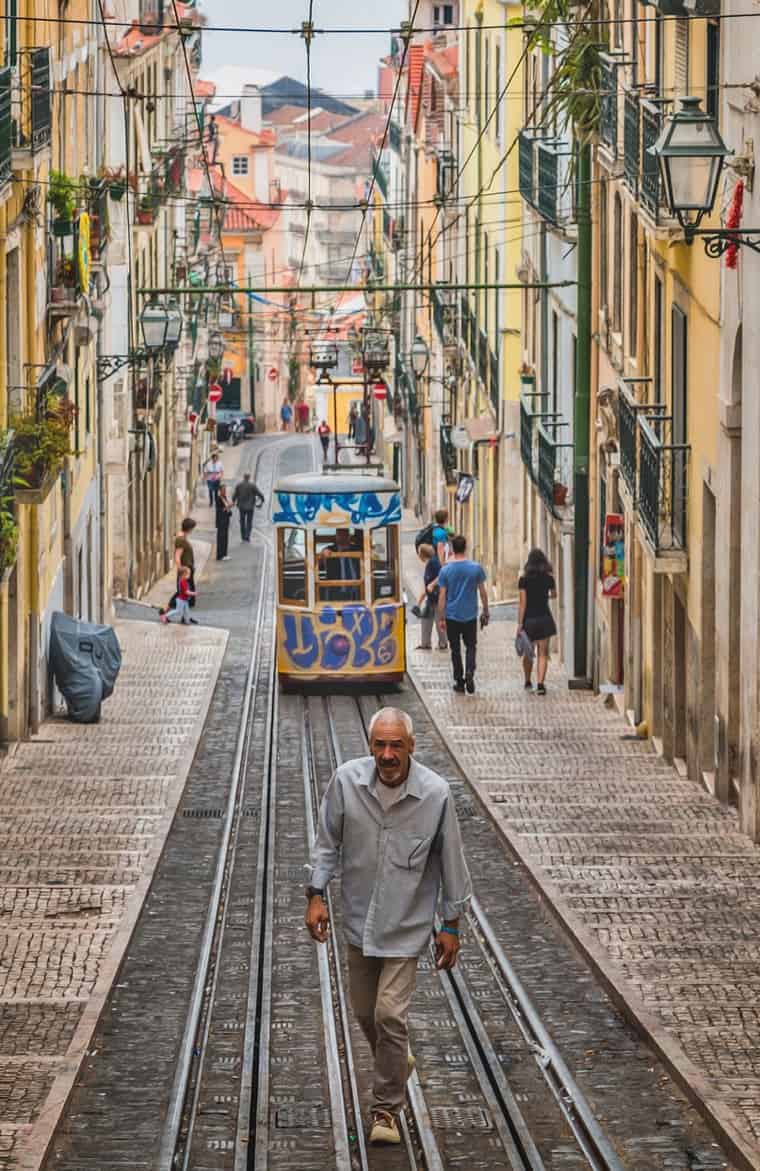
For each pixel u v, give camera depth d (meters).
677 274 27.28
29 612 30.25
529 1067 13.91
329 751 30.84
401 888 11.85
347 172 183.50
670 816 23.56
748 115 21.67
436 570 40.56
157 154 63.12
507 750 29.09
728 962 16.22
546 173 40.88
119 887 19.59
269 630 46.47
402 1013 11.86
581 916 18.09
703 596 25.55
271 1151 12.05
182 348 77.38
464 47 65.19
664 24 28.28
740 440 23.38
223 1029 14.97
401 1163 11.80
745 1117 12.13
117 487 51.97
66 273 33.31
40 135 28.73
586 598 35.38
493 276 55.47
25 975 16.02
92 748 29.14
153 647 42.06
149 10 64.88
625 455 30.05
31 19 27.81
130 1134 12.37
